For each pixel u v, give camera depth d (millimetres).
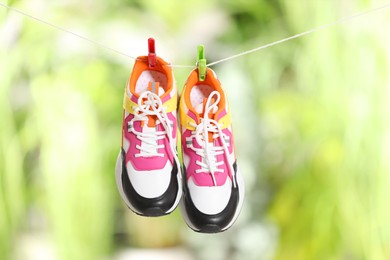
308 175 2574
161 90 1506
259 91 2744
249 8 2822
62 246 2541
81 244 2551
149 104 1484
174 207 1488
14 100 2584
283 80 2791
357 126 2424
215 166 1494
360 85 2416
